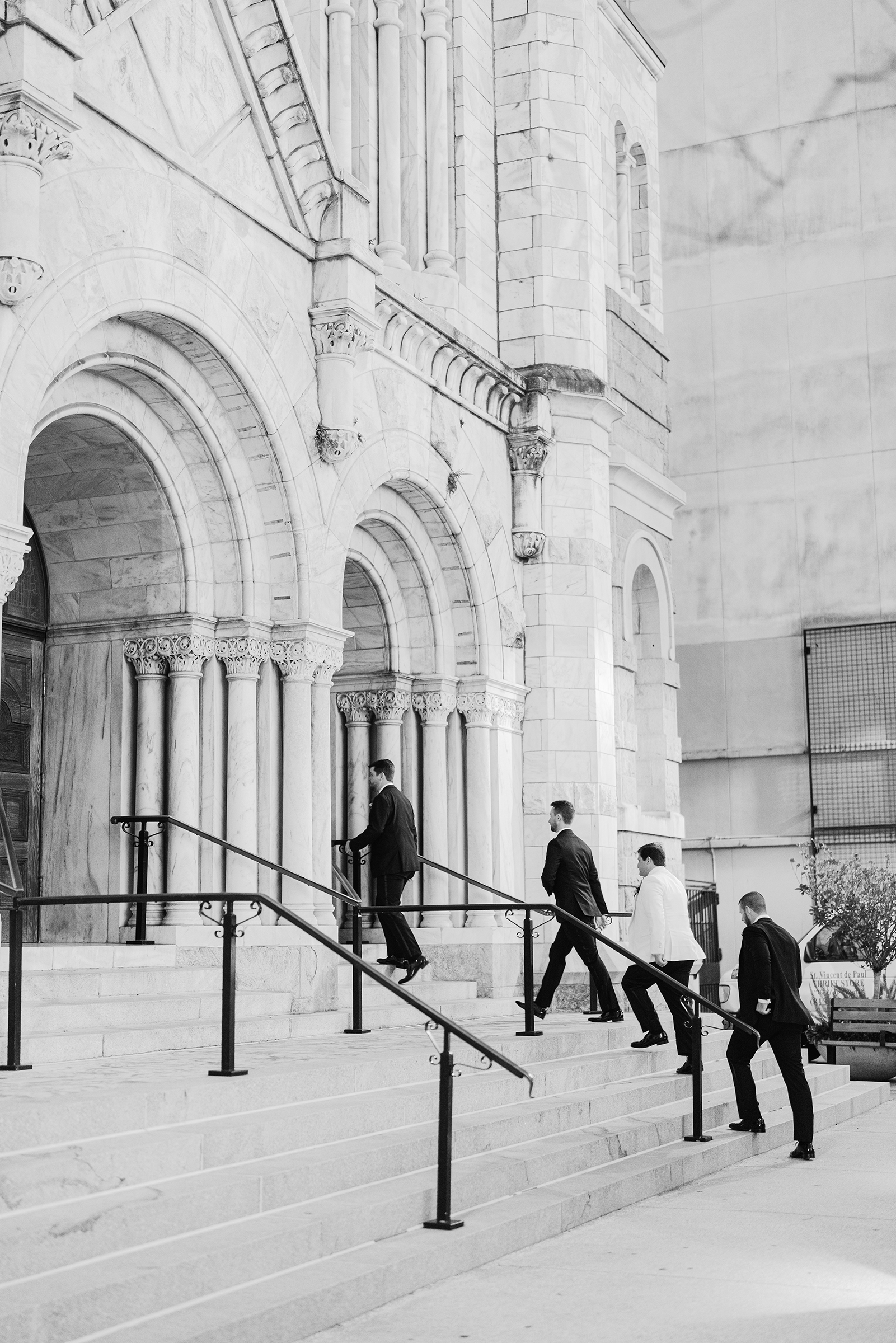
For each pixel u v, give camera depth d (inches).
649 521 767.7
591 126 692.7
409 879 498.9
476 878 605.6
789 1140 446.3
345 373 497.4
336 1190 271.6
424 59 644.7
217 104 453.7
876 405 953.5
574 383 653.9
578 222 674.2
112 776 470.3
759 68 1005.8
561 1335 223.0
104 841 467.5
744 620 971.3
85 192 390.9
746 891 946.7
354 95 615.8
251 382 461.1
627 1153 365.7
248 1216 247.9
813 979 687.1
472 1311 236.7
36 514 480.1
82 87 386.6
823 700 944.9
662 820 747.4
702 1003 414.9
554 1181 326.0
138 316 420.8
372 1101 309.7
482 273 655.8
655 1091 422.9
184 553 469.7
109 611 477.7
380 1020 446.9
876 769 925.8
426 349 570.9
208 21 449.4
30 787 475.2
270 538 485.7
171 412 458.3
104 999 376.8
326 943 297.1
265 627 479.5
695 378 1000.2
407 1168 294.0
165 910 452.8
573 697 644.1
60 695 481.4
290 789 479.5
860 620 941.2
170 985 406.0
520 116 676.1
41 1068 304.7
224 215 450.9
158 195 420.5
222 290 447.8
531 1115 347.9
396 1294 243.6
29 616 479.5
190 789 463.2
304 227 492.1
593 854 629.6
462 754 614.2
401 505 584.1
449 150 646.5
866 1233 302.4
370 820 495.5
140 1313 205.9
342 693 608.1
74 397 422.9
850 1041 639.1
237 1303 213.8
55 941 468.1
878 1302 245.0
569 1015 556.4
